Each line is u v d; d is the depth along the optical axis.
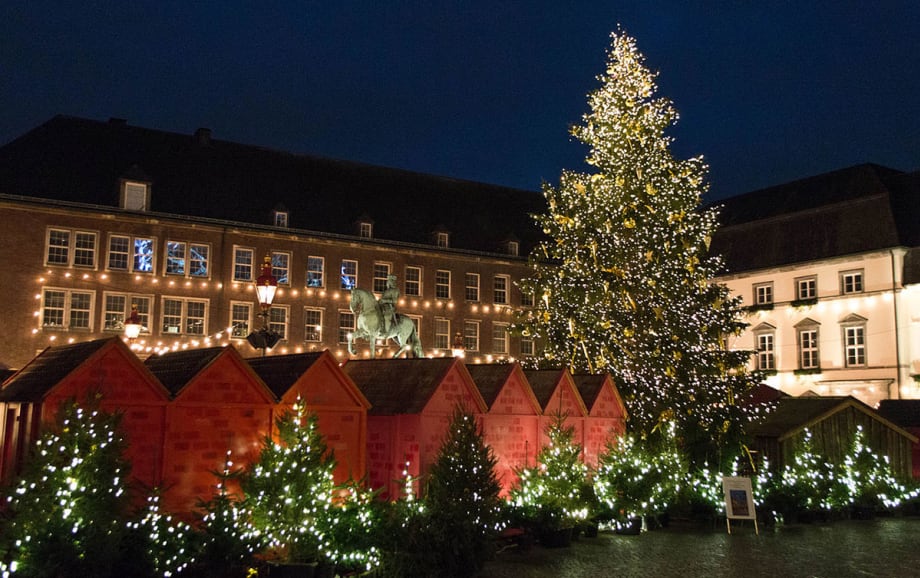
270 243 51.94
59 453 12.40
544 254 29.20
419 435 18.91
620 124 28.09
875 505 26.22
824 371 54.72
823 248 55.66
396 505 15.28
